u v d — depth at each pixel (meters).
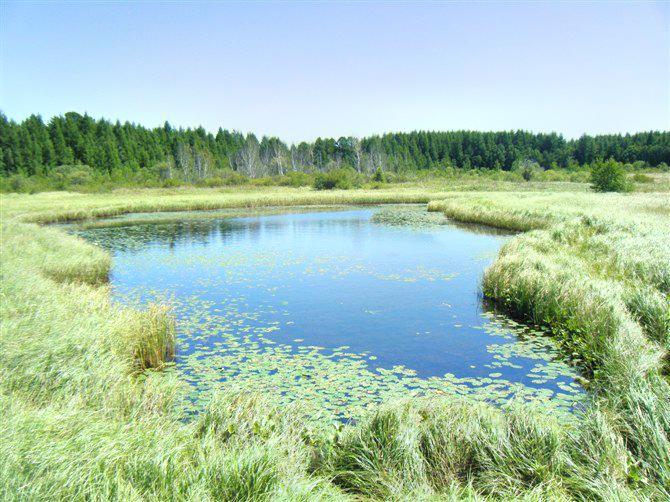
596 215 18.16
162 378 6.34
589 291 8.59
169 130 118.88
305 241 21.44
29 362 5.43
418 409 4.95
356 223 28.31
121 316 7.97
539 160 113.50
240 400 5.04
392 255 17.31
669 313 7.22
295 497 3.28
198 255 18.19
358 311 10.33
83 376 5.40
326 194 49.59
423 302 10.97
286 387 6.40
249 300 11.45
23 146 76.75
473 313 10.02
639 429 4.08
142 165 91.88
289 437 4.46
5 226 20.91
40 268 12.59
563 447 4.11
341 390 6.26
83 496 3.05
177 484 3.31
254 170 91.00
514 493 3.64
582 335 7.57
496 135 128.12
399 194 47.00
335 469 4.18
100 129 95.62
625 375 5.47
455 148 118.69
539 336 8.47
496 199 34.03
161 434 4.10
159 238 23.31
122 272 15.17
